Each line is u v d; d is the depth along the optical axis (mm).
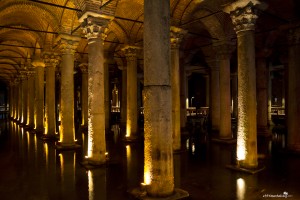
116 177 8156
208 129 20266
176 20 11742
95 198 6367
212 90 18625
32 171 8961
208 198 6270
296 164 9570
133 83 15539
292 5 10797
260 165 9266
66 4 11695
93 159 9523
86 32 9695
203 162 10031
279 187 7078
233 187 7086
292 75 11273
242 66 8797
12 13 13773
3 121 33031
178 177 8062
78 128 22797
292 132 11344
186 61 20812
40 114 19469
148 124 6012
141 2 13055
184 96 17578
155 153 5898
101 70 9711
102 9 9531
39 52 18797
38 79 19219
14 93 35062
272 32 15461
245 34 8781
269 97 21375
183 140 15406
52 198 6414
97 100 9609
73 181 7789
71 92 13125
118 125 24703
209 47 18422
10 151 12570
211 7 12984
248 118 8695
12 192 6867
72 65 13047
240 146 8883
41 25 15164
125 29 15219
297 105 11172
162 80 5918
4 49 22469
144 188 6223
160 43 5906
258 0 8648
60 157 11203
